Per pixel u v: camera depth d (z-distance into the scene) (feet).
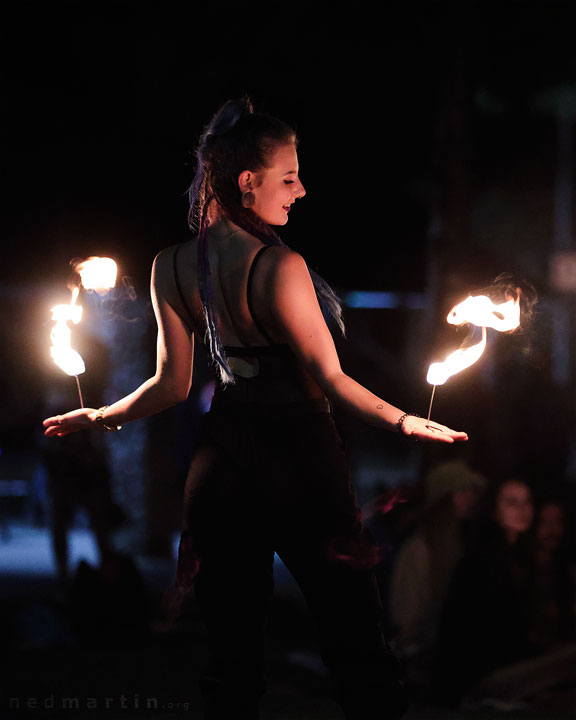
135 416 18.06
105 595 45.44
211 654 17.12
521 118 116.16
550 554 41.11
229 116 16.80
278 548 16.94
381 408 15.98
